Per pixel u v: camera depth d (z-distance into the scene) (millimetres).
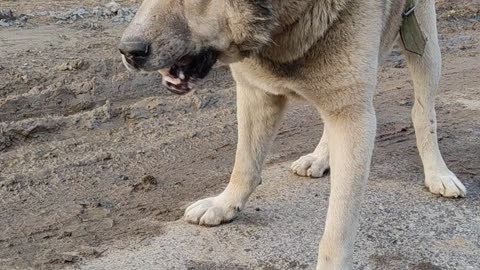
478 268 2158
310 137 2832
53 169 2525
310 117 2992
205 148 2717
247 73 2066
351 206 2053
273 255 2182
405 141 2812
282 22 1951
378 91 3297
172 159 2639
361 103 2033
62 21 4125
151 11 1902
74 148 2664
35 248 2189
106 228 2270
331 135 2068
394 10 2152
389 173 2568
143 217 2322
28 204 2361
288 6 1936
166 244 2213
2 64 3215
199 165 2609
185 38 1913
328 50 1990
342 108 2037
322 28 1968
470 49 4016
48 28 3908
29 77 3076
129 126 2832
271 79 2045
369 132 2047
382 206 2383
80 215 2320
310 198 2414
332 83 2014
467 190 2475
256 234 2254
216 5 1914
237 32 1932
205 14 1914
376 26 2025
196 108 2992
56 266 2131
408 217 2340
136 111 2910
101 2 4785
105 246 2203
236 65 2074
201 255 2178
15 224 2273
